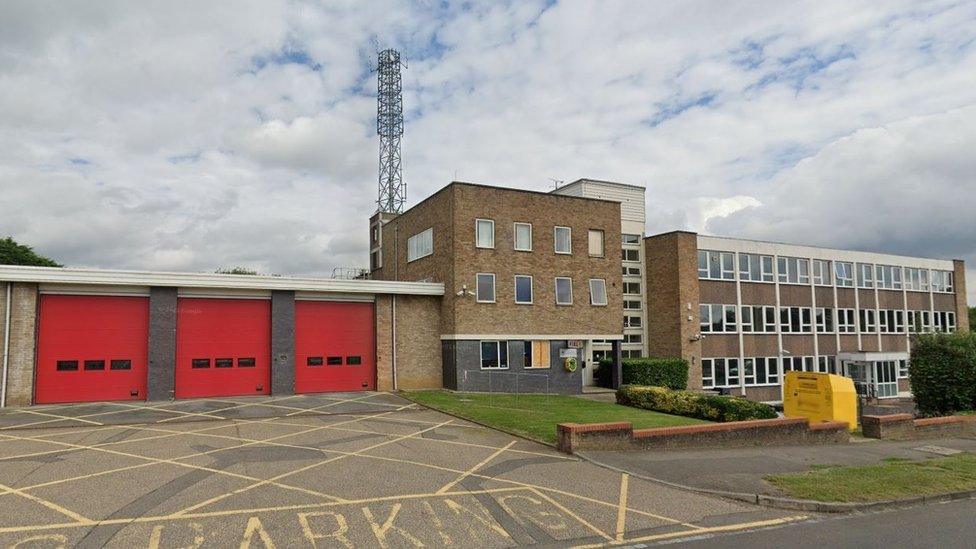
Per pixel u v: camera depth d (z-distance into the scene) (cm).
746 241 3822
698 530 871
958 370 2283
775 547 799
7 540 767
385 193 4697
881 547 803
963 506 1043
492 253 2761
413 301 2731
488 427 1703
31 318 2059
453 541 803
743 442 1509
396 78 4922
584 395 2812
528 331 2803
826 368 4069
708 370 3566
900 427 1784
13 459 1238
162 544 763
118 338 2184
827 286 4172
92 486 1026
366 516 892
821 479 1134
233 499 959
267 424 1722
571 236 2986
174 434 1545
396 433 1591
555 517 912
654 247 3709
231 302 2377
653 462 1273
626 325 3706
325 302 2570
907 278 4616
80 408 1978
